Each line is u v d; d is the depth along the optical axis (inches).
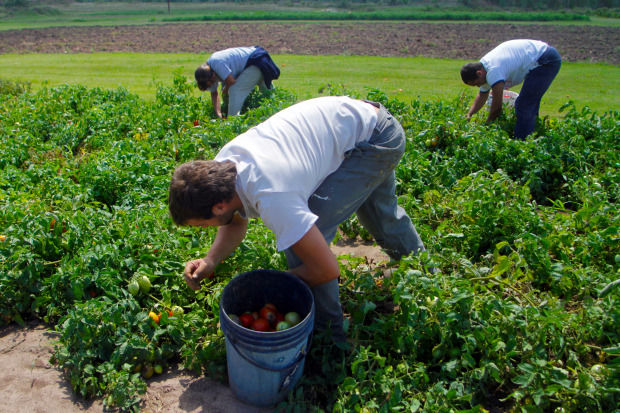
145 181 212.2
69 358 129.2
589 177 228.8
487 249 182.5
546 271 154.2
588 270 151.0
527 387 115.6
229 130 257.8
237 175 103.5
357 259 151.4
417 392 119.0
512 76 268.4
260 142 107.3
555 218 186.5
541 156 238.5
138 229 161.3
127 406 120.3
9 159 242.1
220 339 132.3
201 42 847.7
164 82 498.0
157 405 122.7
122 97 355.6
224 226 126.2
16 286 151.8
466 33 949.2
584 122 279.1
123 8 1946.4
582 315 134.3
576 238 170.6
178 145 253.9
